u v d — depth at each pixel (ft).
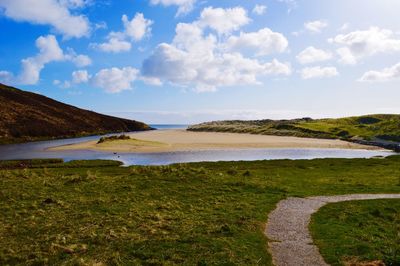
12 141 462.19
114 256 56.49
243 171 168.66
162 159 269.23
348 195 107.76
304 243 63.72
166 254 57.26
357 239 65.41
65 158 275.39
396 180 143.54
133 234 67.21
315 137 553.23
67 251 58.54
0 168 217.77
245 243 62.64
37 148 363.15
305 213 85.15
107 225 73.41
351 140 489.67
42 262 54.60
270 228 72.84
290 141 457.68
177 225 73.36
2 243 63.00
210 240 63.57
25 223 74.59
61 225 73.20
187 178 126.21
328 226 73.82
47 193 104.53
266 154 316.19
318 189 118.52
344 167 199.21
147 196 102.37
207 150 336.49
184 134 632.38
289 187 120.78
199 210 87.04
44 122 603.67
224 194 106.11
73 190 109.40
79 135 616.80
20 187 111.65
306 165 213.25
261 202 95.96
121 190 110.01
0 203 91.71
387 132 507.30
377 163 219.82
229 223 74.95
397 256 56.13
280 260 55.88
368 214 84.69
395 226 76.79
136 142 386.32
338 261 54.80
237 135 604.08
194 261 54.49
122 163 237.45
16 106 644.69
